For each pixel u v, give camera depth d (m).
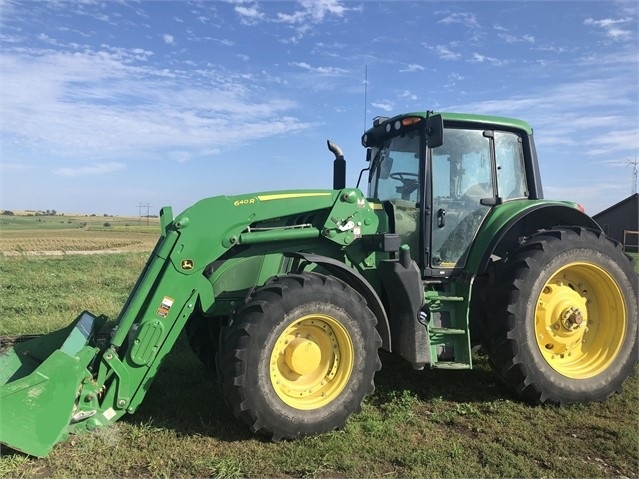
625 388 4.48
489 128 4.61
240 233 3.86
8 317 7.33
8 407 2.98
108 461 3.09
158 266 3.62
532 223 4.79
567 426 3.69
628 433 3.50
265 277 4.04
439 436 3.51
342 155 5.17
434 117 4.04
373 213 4.29
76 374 3.21
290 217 4.15
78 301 8.36
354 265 4.24
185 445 3.32
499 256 4.52
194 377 4.70
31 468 2.99
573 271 4.33
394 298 3.95
